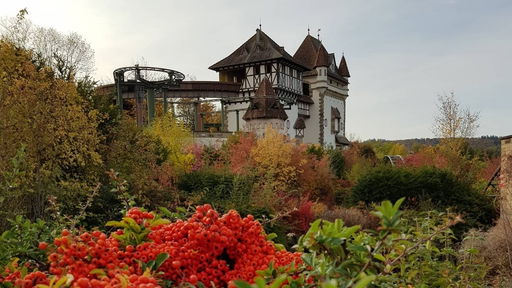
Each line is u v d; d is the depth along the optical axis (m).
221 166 14.04
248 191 9.66
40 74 7.17
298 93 42.03
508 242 5.66
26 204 5.59
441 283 2.58
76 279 1.54
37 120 6.34
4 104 6.09
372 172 12.41
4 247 2.15
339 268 1.36
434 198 11.16
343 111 52.06
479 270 3.19
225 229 1.91
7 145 5.73
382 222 1.23
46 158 6.64
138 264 1.71
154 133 13.64
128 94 31.56
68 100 7.39
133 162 8.66
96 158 7.43
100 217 6.67
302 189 14.66
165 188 9.04
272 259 1.84
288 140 16.22
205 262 1.84
